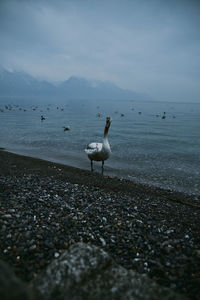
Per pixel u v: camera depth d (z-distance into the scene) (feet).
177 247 16.90
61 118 204.95
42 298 8.18
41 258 14.20
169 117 262.26
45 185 32.86
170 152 75.61
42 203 24.49
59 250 15.33
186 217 25.11
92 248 12.31
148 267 14.40
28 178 36.81
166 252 16.11
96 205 25.93
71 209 23.48
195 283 12.74
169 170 54.34
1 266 7.20
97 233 18.72
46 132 117.70
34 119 186.60
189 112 395.75
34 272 12.76
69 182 37.17
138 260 15.11
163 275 13.52
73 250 12.05
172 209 27.86
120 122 189.67
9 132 113.39
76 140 95.81
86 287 10.20
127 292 10.10
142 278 11.14
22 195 26.50
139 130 138.10
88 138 102.12
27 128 131.13
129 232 19.33
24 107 369.91
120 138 106.01
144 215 24.04
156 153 73.51
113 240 17.74
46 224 19.25
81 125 157.07
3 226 17.79
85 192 31.45
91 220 21.31
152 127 156.46
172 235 19.42
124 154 71.46
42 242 16.01
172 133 126.82
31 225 18.67
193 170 54.60
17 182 32.99
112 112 320.50
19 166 46.96
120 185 38.22
